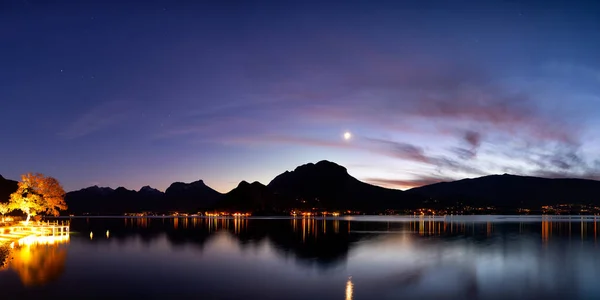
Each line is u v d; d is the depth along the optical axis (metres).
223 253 60.75
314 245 74.75
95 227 141.75
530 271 45.53
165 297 32.03
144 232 111.88
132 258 53.59
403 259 54.91
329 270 45.28
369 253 61.97
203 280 38.91
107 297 31.66
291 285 36.94
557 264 50.88
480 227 154.00
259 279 39.81
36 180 100.94
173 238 90.25
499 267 48.28
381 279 40.12
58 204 103.50
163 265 47.84
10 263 46.94
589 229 137.12
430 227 153.88
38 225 104.00
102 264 47.59
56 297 31.28
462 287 36.91
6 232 85.19
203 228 142.75
